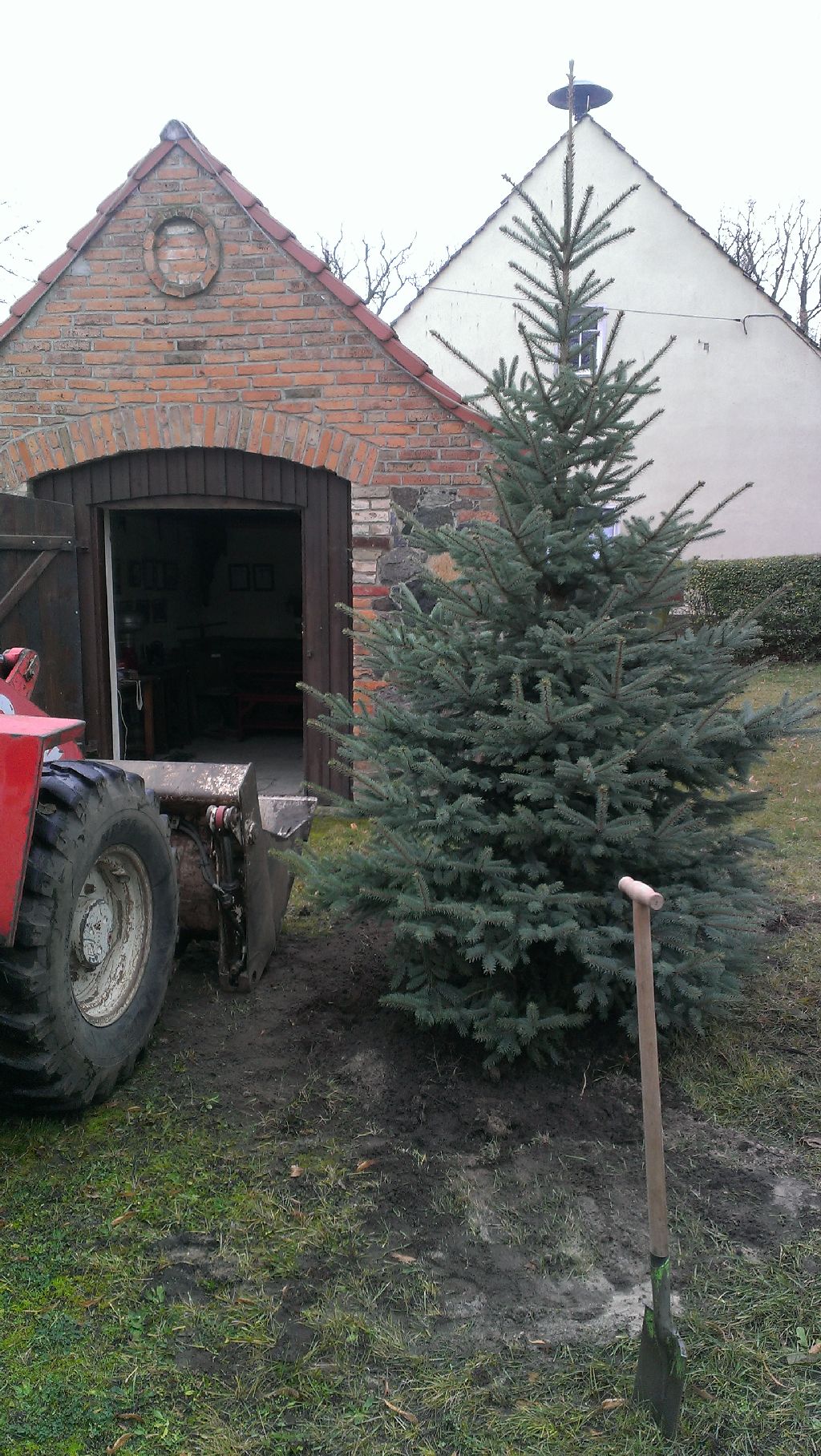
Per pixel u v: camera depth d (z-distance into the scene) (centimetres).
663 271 1546
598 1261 261
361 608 686
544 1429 207
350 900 357
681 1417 210
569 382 356
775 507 1605
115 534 1070
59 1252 259
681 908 326
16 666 393
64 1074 294
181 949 438
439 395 659
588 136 1501
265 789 863
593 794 330
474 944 330
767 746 364
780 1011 402
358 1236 269
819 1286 249
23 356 686
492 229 1491
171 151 658
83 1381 218
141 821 340
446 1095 337
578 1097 337
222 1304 243
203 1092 338
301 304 665
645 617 371
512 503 373
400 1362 225
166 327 675
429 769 339
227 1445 202
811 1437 206
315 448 677
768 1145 314
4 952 279
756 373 1575
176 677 1071
